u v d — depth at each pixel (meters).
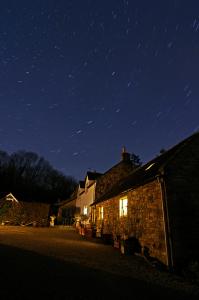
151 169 15.31
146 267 9.69
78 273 7.98
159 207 11.05
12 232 21.33
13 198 35.66
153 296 6.38
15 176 69.06
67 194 69.62
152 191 11.94
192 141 12.05
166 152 17.72
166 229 10.30
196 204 10.88
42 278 7.12
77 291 6.29
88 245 15.12
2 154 70.50
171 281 7.92
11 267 8.05
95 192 28.58
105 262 10.08
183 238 10.24
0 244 12.95
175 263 9.76
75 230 28.78
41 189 70.19
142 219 12.84
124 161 31.16
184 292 6.87
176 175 11.16
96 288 6.66
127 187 15.95
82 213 35.25
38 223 35.66
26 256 10.03
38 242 14.84
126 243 12.65
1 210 34.31
